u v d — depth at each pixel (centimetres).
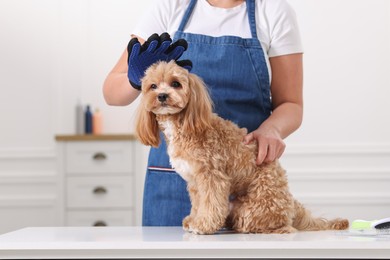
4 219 432
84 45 441
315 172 416
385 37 417
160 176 185
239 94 180
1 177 432
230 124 156
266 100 183
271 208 150
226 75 180
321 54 419
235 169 151
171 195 183
